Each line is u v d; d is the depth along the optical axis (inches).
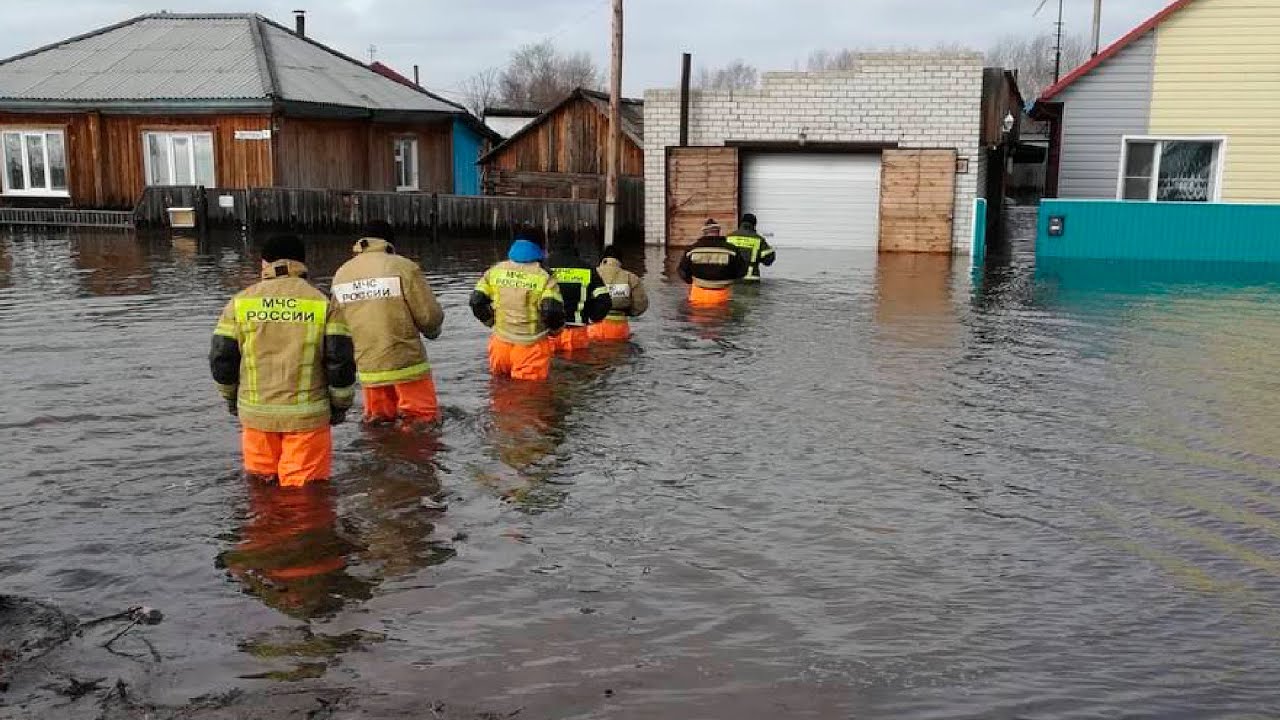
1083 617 202.7
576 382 386.0
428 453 297.0
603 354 438.3
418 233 975.0
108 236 985.5
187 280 665.6
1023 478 284.0
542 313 381.4
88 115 1115.9
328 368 263.4
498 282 384.8
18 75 1170.6
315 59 1262.3
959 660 185.5
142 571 217.0
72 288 625.0
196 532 237.3
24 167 1146.7
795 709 168.7
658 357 433.1
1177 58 819.4
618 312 467.2
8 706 166.4
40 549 226.7
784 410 350.6
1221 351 454.6
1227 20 804.6
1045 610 205.5
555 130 1159.0
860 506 260.8
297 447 264.1
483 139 1430.9
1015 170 2063.2
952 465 294.4
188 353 426.3
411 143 1279.5
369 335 319.3
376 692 172.6
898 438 319.9
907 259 837.8
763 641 191.3
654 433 321.4
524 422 330.6
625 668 181.0
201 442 302.8
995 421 340.2
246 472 273.0
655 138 940.0
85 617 197.0
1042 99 850.1
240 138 1082.7
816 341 472.1
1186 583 218.7
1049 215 808.9
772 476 282.5
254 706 167.8
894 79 879.1
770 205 935.0
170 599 204.8
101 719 163.5
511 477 278.1
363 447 301.6
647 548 232.8
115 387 366.6
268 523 243.1
